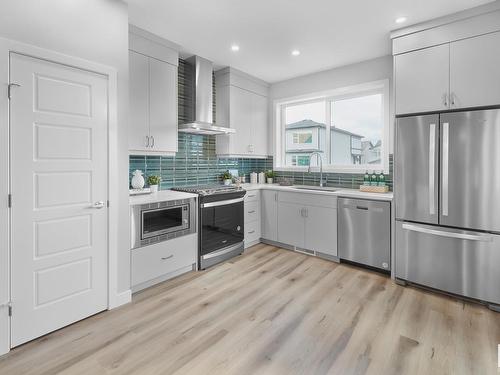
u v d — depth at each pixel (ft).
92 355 5.50
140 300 7.79
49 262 6.14
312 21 8.36
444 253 7.99
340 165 12.99
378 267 9.59
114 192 7.25
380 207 9.46
